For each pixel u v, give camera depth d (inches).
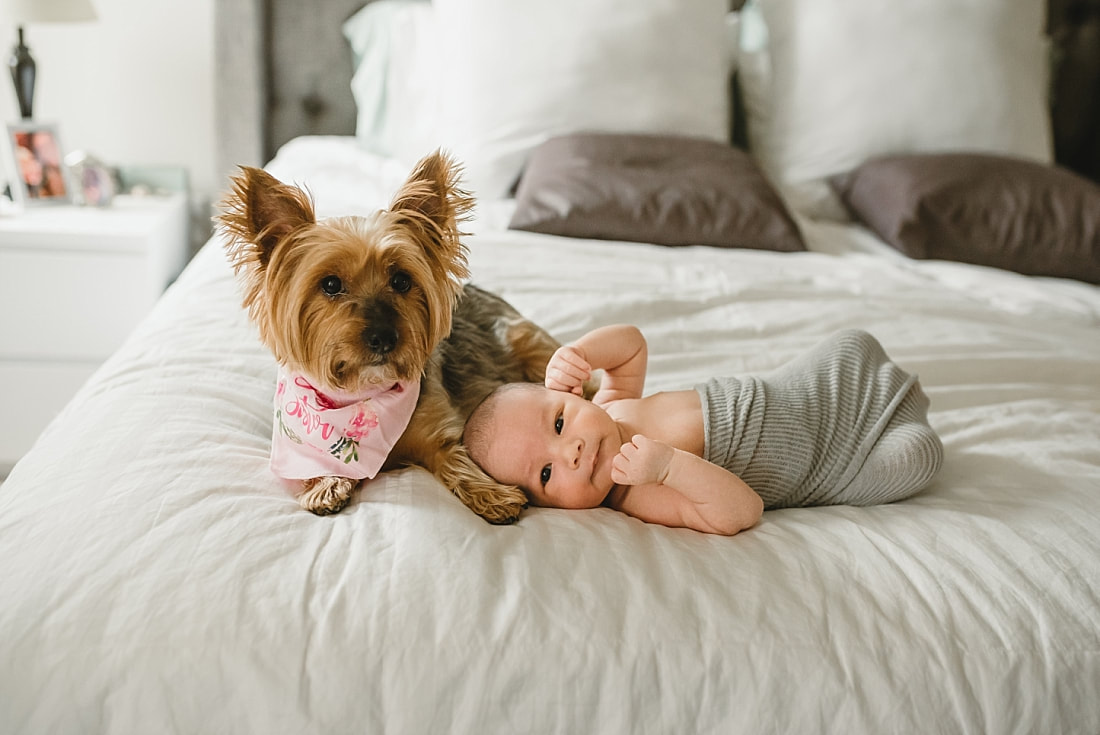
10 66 103.8
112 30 117.6
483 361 58.7
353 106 126.1
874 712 36.2
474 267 78.0
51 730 33.3
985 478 51.9
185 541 38.1
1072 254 96.0
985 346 70.5
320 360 46.5
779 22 113.7
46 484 41.9
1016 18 113.4
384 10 119.7
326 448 45.9
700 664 36.3
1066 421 59.4
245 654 34.4
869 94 110.0
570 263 82.7
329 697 34.2
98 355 102.6
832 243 101.9
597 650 36.1
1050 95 133.6
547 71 103.3
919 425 50.3
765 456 49.5
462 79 104.5
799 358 55.9
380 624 35.7
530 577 38.4
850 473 49.7
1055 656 38.0
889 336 71.7
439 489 45.7
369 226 47.5
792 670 36.5
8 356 100.8
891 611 38.9
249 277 48.7
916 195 97.7
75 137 121.3
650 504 46.9
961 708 36.7
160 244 106.0
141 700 33.6
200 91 121.8
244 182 45.2
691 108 106.9
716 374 63.7
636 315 72.3
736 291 78.1
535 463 48.5
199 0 118.0
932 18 110.7
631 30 104.6
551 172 94.8
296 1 120.5
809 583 39.9
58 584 35.8
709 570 40.4
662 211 93.0
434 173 49.4
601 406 55.2
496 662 35.4
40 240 97.0
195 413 50.2
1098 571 41.9
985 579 41.1
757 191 96.6
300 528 40.9
